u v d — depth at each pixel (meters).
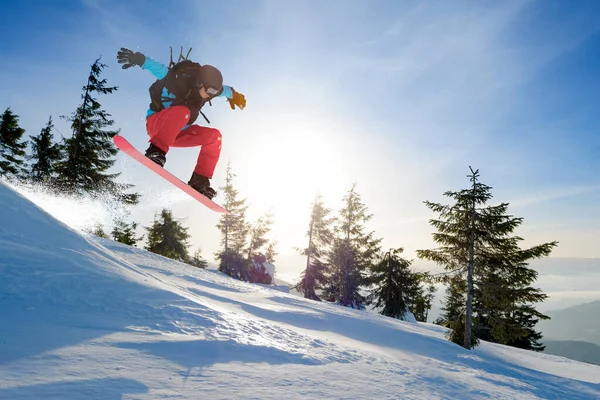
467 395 4.85
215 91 3.98
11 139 25.06
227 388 2.79
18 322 3.56
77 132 22.28
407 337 11.92
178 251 35.03
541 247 15.52
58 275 5.21
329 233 32.81
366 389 3.61
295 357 4.26
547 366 15.00
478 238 16.69
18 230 6.27
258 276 38.12
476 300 17.08
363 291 31.66
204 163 4.34
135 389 2.47
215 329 4.61
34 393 2.17
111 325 4.01
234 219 38.44
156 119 3.81
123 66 3.95
